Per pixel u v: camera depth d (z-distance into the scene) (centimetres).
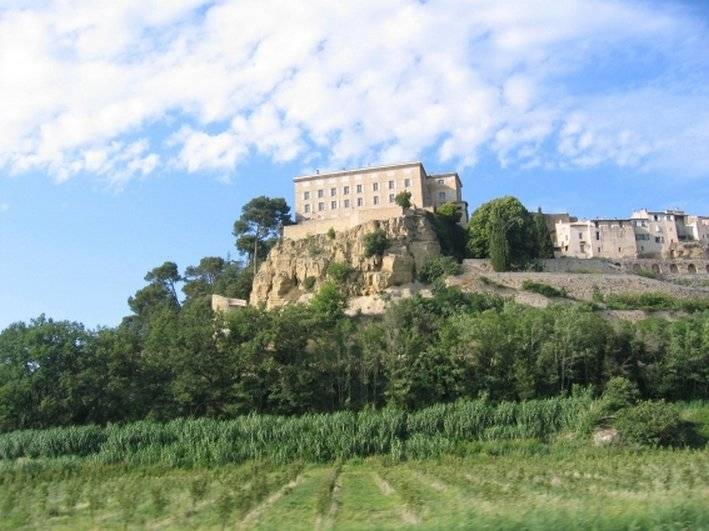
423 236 12644
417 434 6756
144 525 3512
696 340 8538
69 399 7325
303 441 6512
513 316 9200
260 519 3544
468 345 8344
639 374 8350
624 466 5162
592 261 13350
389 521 3116
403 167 15738
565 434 6844
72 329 7906
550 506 2828
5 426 7181
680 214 17312
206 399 7744
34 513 4169
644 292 11744
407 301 10231
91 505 4231
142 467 6144
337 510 3753
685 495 3155
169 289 16250
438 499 3906
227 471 5844
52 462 6159
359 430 6644
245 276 14562
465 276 11819
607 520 2139
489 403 7588
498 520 2186
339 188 16062
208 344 8088
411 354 8269
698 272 14700
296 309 8981
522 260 12731
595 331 8519
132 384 7681
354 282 11919
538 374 8106
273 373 7925
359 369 8250
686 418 7194
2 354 7525
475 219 13562
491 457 6250
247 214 15838
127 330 9056
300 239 13225
